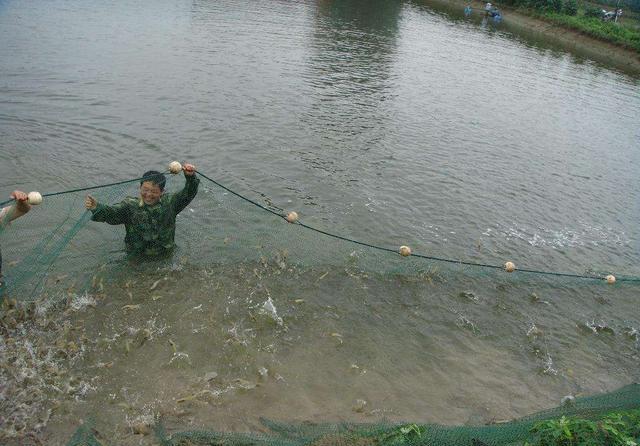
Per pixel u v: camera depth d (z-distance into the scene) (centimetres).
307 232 787
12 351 510
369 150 1184
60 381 486
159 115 1182
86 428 439
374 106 1521
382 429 458
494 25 3709
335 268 718
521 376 585
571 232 960
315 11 3053
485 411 522
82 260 651
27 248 634
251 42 2045
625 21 4056
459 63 2347
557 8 4009
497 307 700
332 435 450
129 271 650
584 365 619
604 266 856
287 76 1664
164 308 599
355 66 1952
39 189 826
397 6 3869
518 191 1102
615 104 2023
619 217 1057
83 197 731
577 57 2988
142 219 652
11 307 557
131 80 1386
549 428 448
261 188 924
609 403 506
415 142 1288
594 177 1256
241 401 491
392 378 550
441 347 611
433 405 521
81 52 1566
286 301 641
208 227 763
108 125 1090
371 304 663
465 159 1231
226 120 1215
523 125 1588
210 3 2730
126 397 478
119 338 548
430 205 970
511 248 866
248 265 695
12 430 429
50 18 1928
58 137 1009
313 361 556
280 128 1221
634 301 760
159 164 959
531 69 2458
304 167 1036
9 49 1491
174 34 1973
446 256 807
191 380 507
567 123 1683
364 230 841
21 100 1155
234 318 600
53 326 550
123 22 2042
